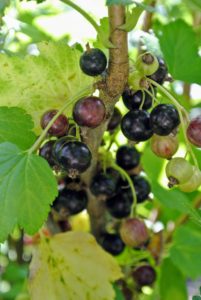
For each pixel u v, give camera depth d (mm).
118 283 397
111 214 368
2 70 334
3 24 406
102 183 350
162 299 429
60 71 338
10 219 302
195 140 310
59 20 450
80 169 305
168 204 341
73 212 351
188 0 375
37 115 343
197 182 324
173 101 313
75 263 352
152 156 435
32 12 456
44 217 303
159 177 443
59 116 315
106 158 359
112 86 308
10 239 477
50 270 352
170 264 425
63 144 306
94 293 351
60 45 335
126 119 318
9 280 472
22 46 430
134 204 360
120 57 301
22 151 310
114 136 360
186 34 378
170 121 312
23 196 303
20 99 340
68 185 352
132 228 360
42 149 322
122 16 296
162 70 329
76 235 354
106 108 317
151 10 286
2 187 304
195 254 407
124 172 359
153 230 441
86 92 320
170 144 326
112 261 353
